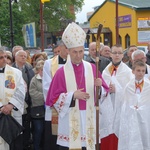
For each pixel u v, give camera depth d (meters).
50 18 36.34
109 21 30.67
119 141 5.88
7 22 23.22
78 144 4.68
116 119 6.10
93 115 4.73
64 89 4.70
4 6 23.52
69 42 4.61
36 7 35.09
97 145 4.59
